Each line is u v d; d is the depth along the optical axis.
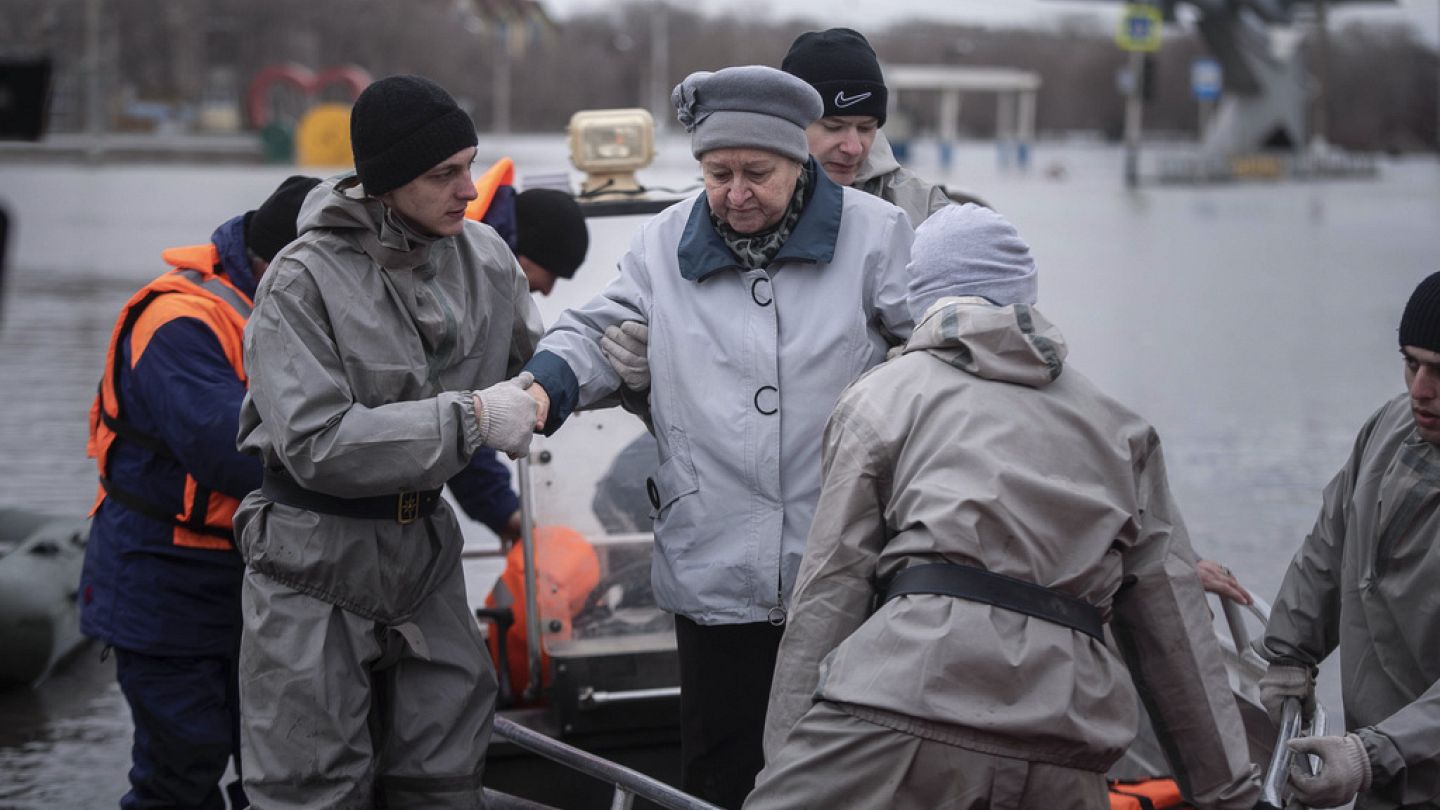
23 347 13.22
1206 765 2.78
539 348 3.29
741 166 3.13
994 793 2.56
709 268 3.24
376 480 2.87
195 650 3.84
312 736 2.96
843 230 3.30
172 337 3.75
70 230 23.44
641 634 4.21
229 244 3.87
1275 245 24.70
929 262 2.81
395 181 2.87
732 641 3.26
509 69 94.31
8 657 6.00
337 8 84.38
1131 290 18.42
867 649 2.63
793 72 3.88
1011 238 2.79
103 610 3.85
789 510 3.22
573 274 4.43
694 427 3.24
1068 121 113.56
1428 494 3.05
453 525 3.18
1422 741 2.96
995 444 2.65
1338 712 4.93
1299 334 14.90
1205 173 48.09
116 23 75.75
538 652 4.17
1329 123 91.38
